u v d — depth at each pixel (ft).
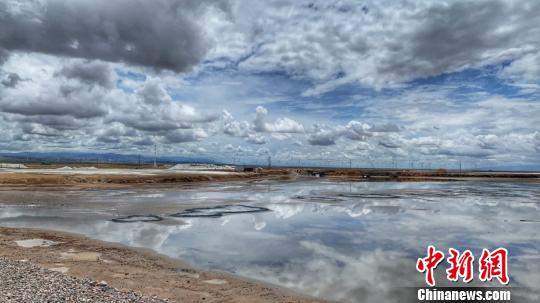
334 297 48.19
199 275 56.24
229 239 82.94
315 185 285.43
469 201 168.35
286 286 52.06
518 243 81.51
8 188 195.00
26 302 36.65
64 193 179.42
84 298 39.73
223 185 266.57
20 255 64.54
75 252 68.28
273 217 115.24
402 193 209.67
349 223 105.29
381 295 49.29
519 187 285.43
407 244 79.30
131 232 88.63
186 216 114.62
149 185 244.22
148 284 50.83
